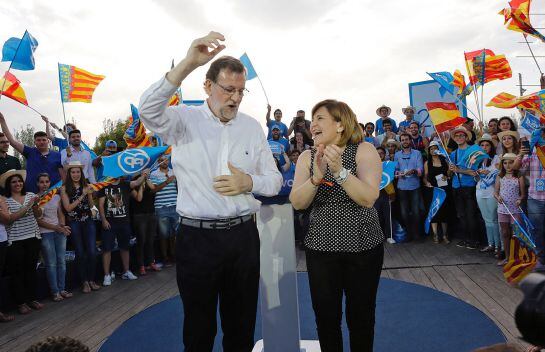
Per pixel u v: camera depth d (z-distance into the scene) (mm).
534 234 4355
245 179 1784
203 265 1820
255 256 1912
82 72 5797
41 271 4734
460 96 6184
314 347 2594
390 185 6449
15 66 5020
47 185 4551
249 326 1948
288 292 2410
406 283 4070
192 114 1852
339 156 1753
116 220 5309
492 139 6070
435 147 6230
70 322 3902
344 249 1938
